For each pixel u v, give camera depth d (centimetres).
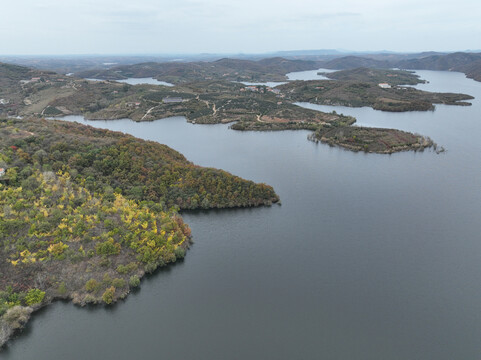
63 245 8244
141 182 12331
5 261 7706
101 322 7069
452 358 6300
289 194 13612
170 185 12450
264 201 12575
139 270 8388
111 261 8350
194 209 12000
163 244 9131
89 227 9088
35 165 11256
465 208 12450
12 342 6519
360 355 6347
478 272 8812
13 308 6794
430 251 9769
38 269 7731
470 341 6669
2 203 9119
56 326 6912
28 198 9638
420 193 13762
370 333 6850
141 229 9488
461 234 10675
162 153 14450
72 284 7612
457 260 9325
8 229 8412
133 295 7850
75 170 11681
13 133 13125
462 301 7756
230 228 10906
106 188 11319
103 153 13075
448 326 7050
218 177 12950
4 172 10350
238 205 12269
